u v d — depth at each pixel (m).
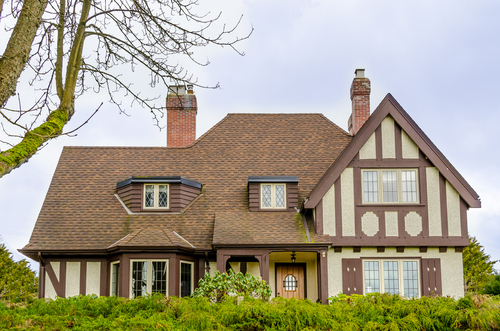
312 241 17.66
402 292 18.06
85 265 18.42
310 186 20.77
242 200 20.48
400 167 18.62
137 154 22.69
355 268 18.17
